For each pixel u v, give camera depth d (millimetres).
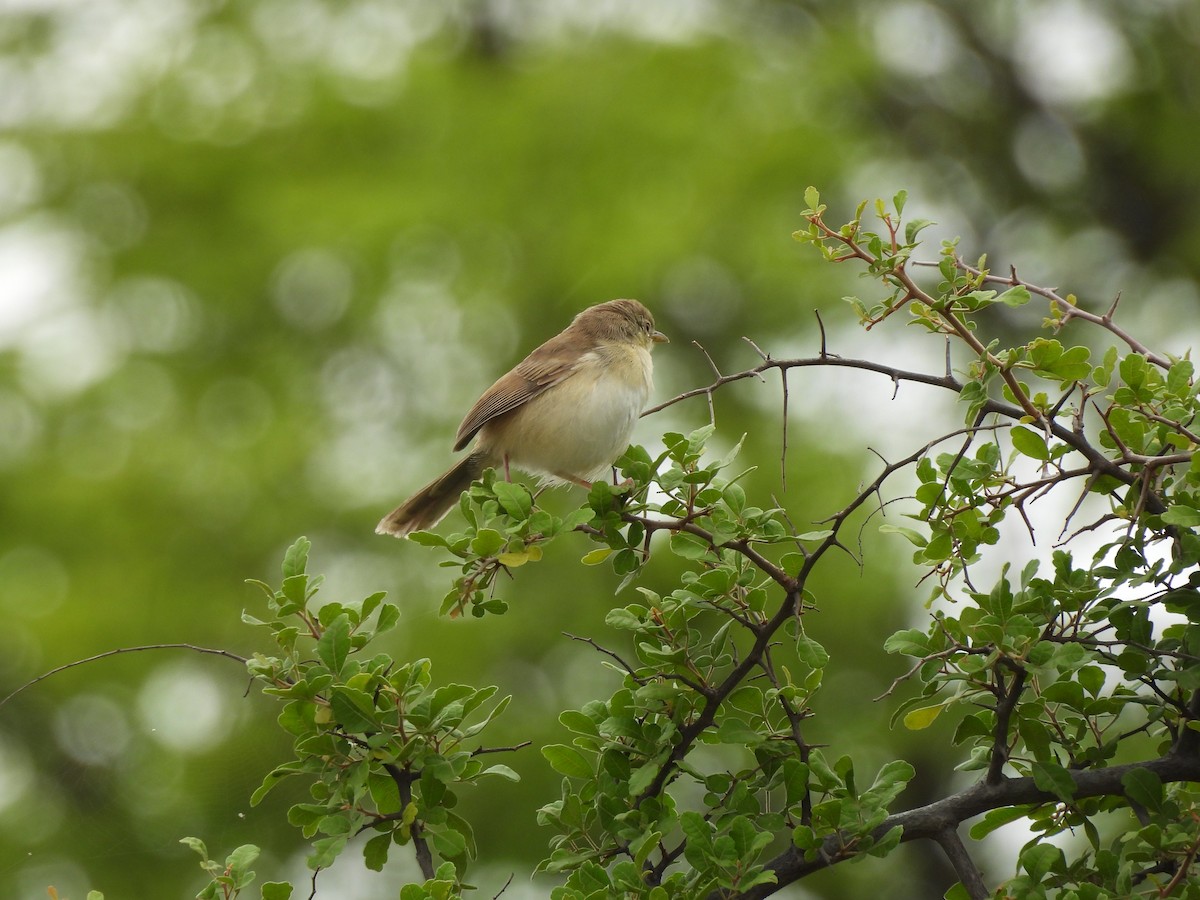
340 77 18047
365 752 5004
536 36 20297
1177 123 19953
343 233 16438
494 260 16578
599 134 16734
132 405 16422
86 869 13234
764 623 5203
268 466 15703
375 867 5062
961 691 4965
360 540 15523
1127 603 4934
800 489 14859
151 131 17609
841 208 17969
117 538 15352
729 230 15953
